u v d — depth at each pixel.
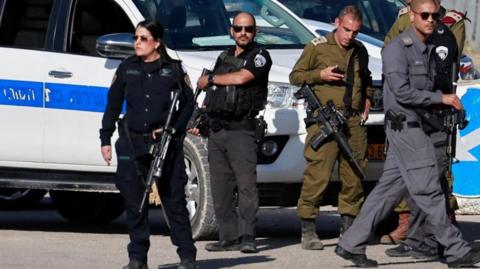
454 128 27.55
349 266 26.95
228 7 33.47
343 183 29.64
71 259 27.97
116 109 25.33
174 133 24.92
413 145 25.81
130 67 25.08
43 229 35.03
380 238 31.97
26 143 32.56
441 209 25.88
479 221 35.81
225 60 29.12
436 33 26.45
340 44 29.11
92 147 32.00
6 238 32.00
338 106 29.09
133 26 32.16
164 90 24.92
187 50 31.66
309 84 29.30
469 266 26.06
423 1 25.61
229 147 29.00
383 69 26.03
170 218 25.34
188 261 25.27
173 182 25.19
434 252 27.84
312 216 29.52
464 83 32.97
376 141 30.81
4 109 32.59
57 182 32.53
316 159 29.17
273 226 35.28
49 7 32.97
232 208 29.39
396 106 25.95
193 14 32.62
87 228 35.69
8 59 32.62
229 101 28.70
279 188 30.55
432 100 25.61
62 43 32.56
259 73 28.70
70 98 32.12
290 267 26.80
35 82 32.44
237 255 28.62
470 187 33.03
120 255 28.62
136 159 25.03
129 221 25.23
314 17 45.97
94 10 32.72
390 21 46.47
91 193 36.34
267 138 30.03
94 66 31.97
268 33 33.44
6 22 33.09
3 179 32.97
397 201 26.47
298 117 30.00
